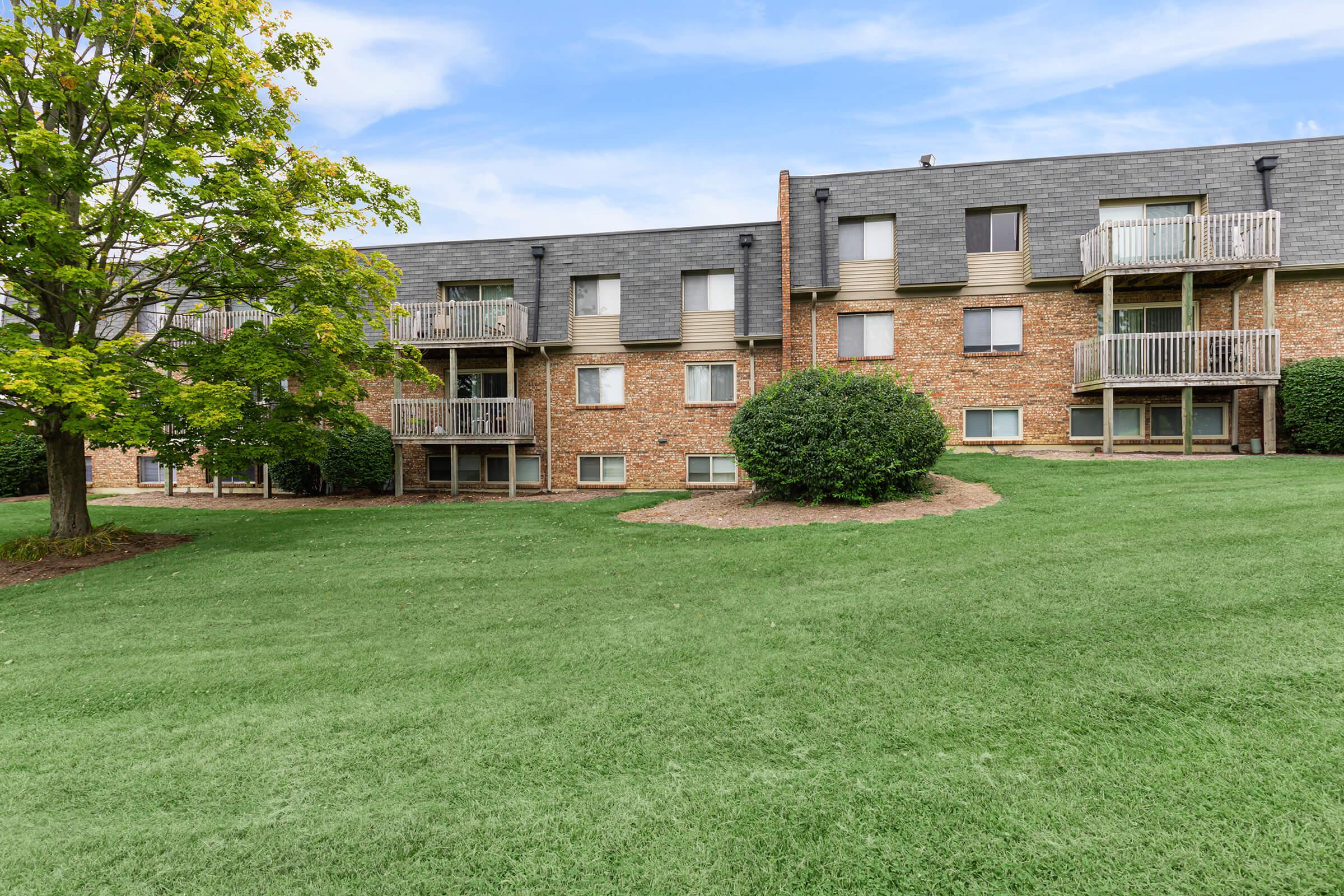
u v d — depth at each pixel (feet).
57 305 33.55
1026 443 53.01
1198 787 9.36
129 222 31.30
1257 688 12.01
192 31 30.53
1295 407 45.88
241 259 34.50
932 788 9.75
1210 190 49.83
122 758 11.95
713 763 10.84
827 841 8.78
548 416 59.06
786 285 53.06
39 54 30.17
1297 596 16.21
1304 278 48.75
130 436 29.37
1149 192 50.75
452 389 55.93
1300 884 7.54
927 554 23.72
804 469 37.09
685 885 8.13
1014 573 20.22
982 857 8.31
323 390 37.99
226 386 31.07
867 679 13.71
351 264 36.55
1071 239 51.57
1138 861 8.04
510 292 61.16
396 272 41.45
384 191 38.42
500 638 17.72
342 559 29.25
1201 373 46.34
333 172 34.45
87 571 28.78
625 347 58.95
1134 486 34.24
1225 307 50.72
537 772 10.81
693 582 22.59
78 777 11.34
